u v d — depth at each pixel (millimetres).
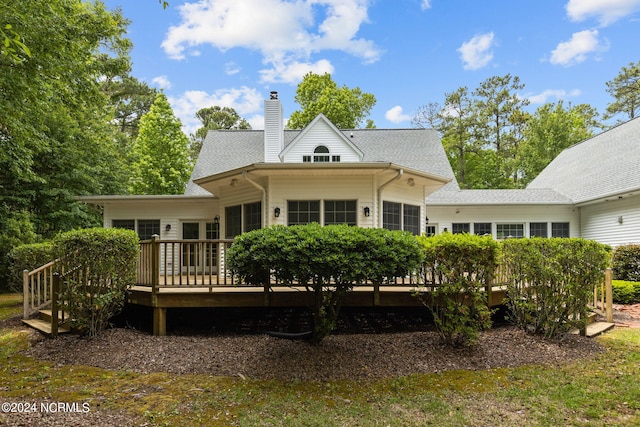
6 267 12328
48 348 5559
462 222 14711
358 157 13625
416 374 4441
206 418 3389
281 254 4309
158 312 6242
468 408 3586
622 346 5449
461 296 5273
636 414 3408
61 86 9914
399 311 6926
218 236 12250
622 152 14930
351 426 3250
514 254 5918
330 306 5191
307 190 8609
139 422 3293
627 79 31172
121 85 27703
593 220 14031
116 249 5934
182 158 24453
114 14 12195
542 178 19625
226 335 6336
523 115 29750
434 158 17031
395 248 4461
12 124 9117
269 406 3623
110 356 5113
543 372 4469
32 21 7918
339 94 27797
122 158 19438
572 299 5488
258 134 17766
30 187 14375
